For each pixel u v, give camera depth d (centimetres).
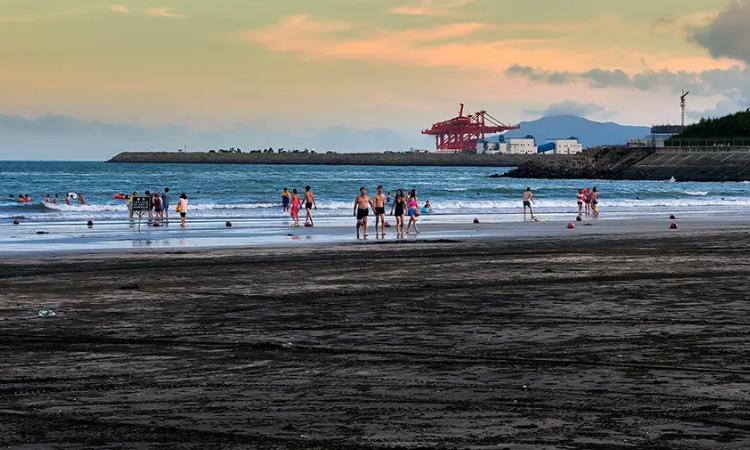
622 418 1288
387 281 3095
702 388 1479
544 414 1316
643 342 1916
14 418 1311
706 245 4716
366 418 1301
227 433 1227
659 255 4088
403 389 1488
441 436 1206
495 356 1773
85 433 1230
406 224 6881
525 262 3759
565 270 3441
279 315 2334
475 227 6506
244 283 3056
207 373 1623
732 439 1180
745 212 9256
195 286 2977
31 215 8025
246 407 1370
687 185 17925
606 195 13762
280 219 7631
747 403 1375
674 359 1730
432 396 1438
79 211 8881
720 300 2570
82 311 2416
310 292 2803
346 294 2748
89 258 4028
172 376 1599
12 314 2361
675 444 1159
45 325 2181
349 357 1772
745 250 4375
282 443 1179
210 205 10056
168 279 3189
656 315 2295
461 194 14138
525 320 2228
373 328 2122
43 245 4816
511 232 5931
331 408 1361
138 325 2181
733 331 2052
